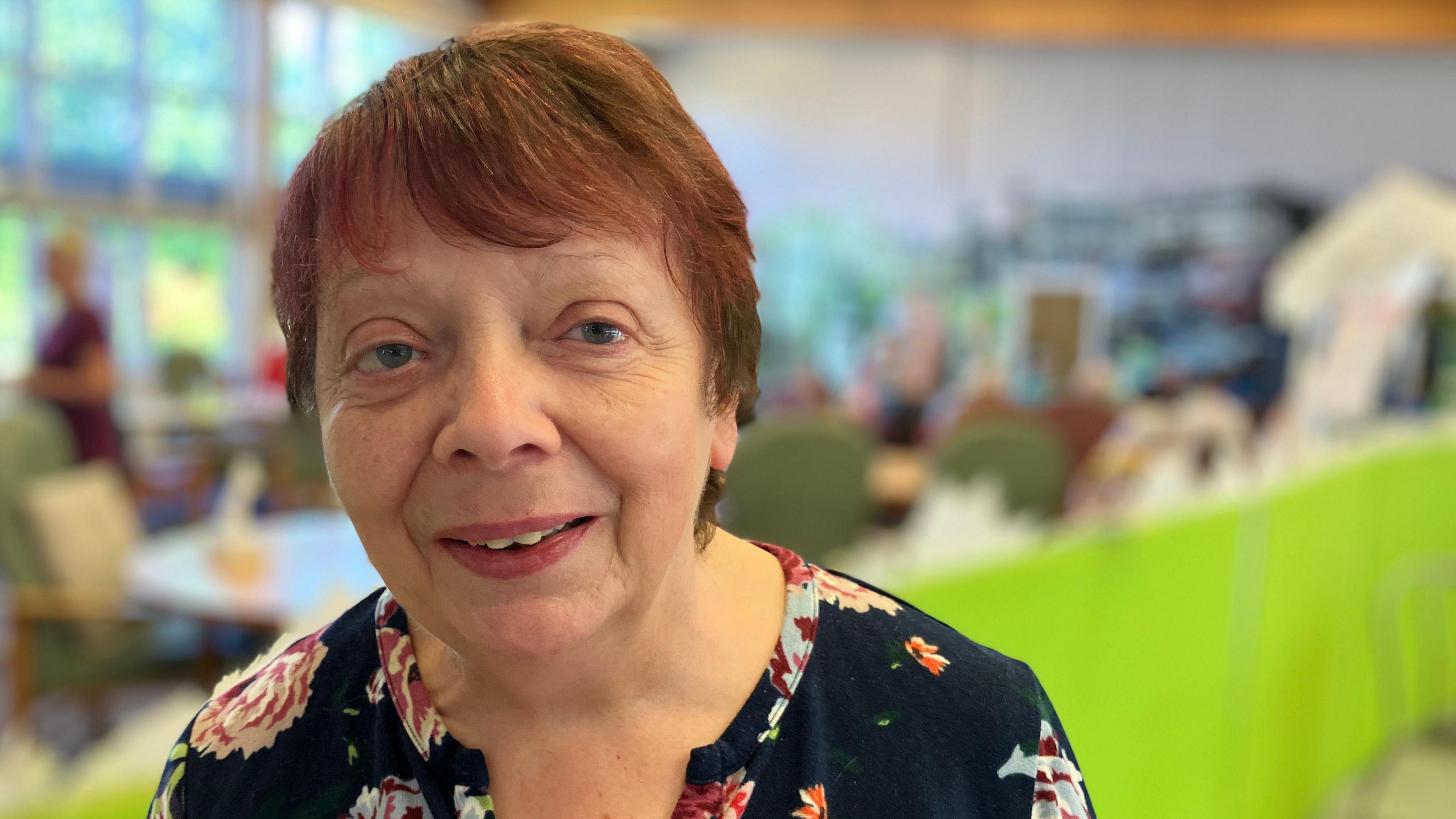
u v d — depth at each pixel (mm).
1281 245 7465
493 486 497
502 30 546
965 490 2941
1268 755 2449
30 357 6379
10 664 2643
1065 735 644
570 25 550
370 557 545
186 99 7082
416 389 516
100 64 6652
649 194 510
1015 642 1377
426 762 585
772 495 3035
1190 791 2008
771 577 658
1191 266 7633
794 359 8164
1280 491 2260
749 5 7863
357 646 640
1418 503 3379
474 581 517
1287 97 7445
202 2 7090
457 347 509
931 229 7973
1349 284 3418
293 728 626
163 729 747
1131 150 7684
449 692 602
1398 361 6613
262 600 2154
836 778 587
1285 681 2492
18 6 6266
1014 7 7633
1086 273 7789
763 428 3096
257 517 5020
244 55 7324
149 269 6977
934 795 592
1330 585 2746
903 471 4148
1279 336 7480
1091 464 4051
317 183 522
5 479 2709
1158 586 1749
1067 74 7734
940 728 605
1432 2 7027
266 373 6551
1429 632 3359
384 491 518
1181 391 7633
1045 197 7816
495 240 484
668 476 525
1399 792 2211
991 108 7844
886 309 8039
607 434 503
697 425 548
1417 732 2498
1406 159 7301
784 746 590
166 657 2689
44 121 6418
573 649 545
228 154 7344
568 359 510
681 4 7875
